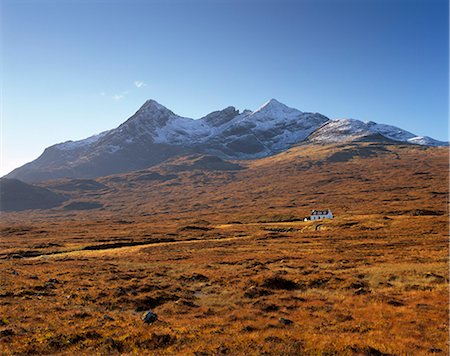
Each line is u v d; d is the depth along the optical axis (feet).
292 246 266.98
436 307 95.25
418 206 533.96
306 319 90.79
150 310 101.24
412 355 64.44
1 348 66.95
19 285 126.11
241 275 152.46
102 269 177.06
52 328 79.46
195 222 559.38
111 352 66.08
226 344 68.49
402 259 175.73
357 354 63.87
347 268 162.81
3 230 494.59
